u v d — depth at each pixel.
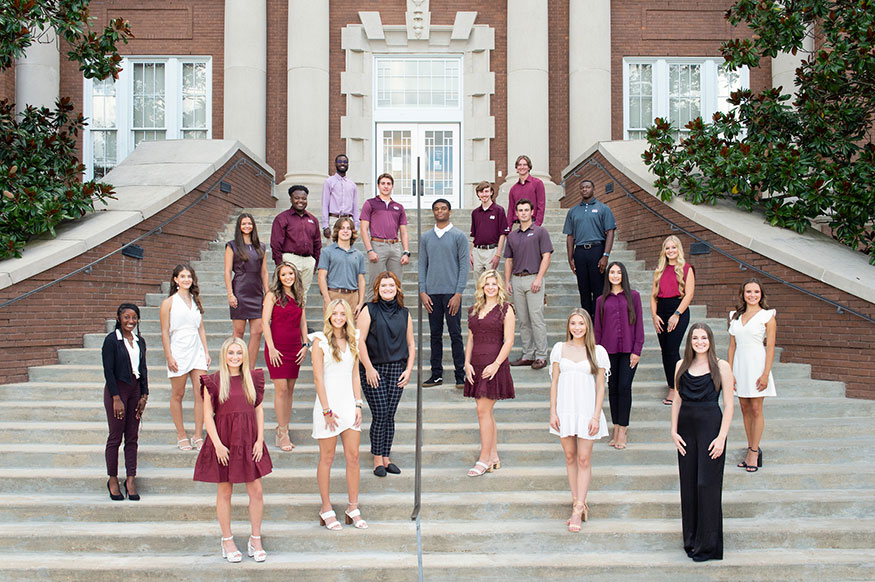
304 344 6.94
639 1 17.72
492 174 17.48
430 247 7.85
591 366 5.89
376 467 6.44
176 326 6.75
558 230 12.66
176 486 6.36
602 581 5.41
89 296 9.23
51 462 6.75
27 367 8.39
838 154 9.95
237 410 5.38
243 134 16.77
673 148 10.52
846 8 9.99
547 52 17.09
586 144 16.75
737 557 5.57
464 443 7.11
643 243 11.27
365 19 17.48
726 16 10.75
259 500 5.48
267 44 17.48
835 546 5.79
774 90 10.25
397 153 17.70
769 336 6.52
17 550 5.66
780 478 6.52
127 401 6.20
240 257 7.40
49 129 10.92
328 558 5.55
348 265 7.67
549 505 6.09
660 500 6.14
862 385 8.03
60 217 9.12
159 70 17.72
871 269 8.40
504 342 6.53
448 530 5.79
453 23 17.69
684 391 5.62
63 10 10.09
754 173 9.59
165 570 5.31
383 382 6.46
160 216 10.52
